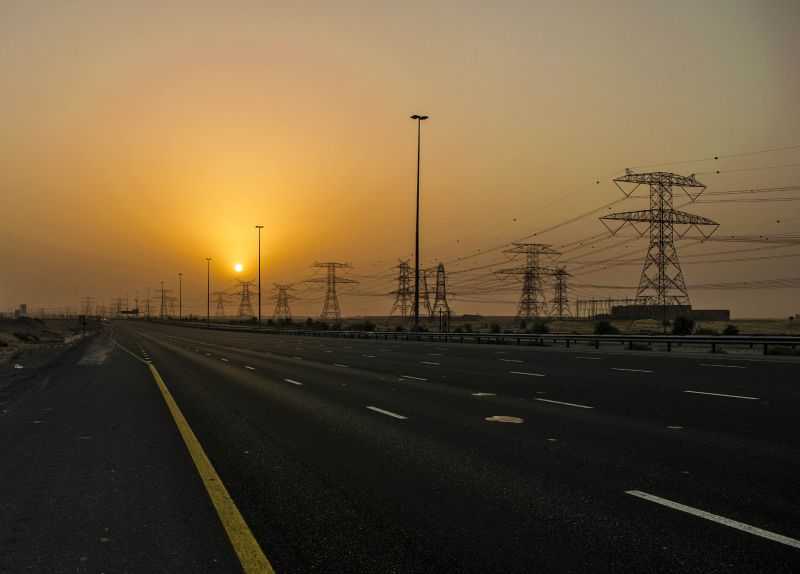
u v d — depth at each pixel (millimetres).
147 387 18891
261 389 17703
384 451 8797
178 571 4625
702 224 70375
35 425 12023
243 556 4887
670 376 18500
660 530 5301
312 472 7633
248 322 129875
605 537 5156
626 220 68875
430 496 6465
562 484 6824
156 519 5871
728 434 9484
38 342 74688
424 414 12211
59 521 5852
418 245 55375
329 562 4734
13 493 6879
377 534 5344
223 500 6461
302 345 48875
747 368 20938
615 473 7258
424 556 4824
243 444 9531
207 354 37625
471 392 15719
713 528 5328
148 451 9156
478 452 8578
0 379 25484
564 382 17469
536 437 9555
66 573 4613
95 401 15688
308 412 12922
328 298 125625
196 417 12523
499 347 39688
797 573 4418
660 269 67688
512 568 4566
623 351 32656
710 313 126312
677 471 7293
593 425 10516
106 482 7328
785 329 68000
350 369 24297
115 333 89250
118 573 4602
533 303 100625
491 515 5797
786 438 9141
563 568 4551
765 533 5195
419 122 55219
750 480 6852
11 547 5164
